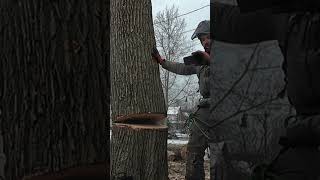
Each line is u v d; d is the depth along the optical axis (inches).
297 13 66.2
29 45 78.3
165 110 200.8
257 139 69.8
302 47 65.1
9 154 78.3
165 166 193.8
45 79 78.9
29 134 78.2
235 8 71.2
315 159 63.6
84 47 82.3
